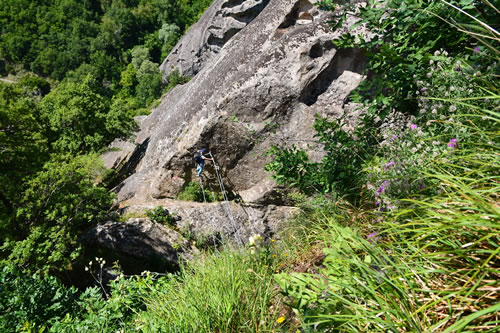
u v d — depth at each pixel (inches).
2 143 546.9
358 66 326.0
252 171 392.2
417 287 48.3
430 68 108.4
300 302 59.4
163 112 853.2
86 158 546.9
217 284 91.9
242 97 366.9
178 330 78.0
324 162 146.8
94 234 484.7
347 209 120.0
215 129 384.2
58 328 115.1
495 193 50.4
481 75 89.4
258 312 81.8
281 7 395.5
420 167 77.5
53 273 473.7
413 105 128.0
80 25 3073.3
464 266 46.4
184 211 455.8
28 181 499.8
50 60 2854.3
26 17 3218.5
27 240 436.1
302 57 342.0
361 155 136.6
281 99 353.7
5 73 2982.3
